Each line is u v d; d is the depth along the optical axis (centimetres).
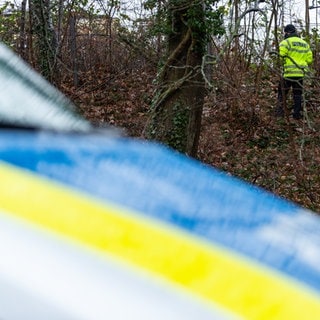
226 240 170
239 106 1436
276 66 1269
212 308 132
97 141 225
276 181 1217
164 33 1088
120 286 129
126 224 157
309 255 177
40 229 140
